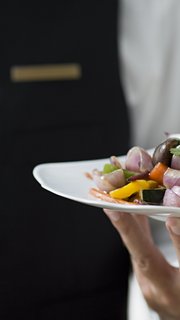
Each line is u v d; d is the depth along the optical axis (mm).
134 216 1528
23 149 2908
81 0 2883
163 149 1308
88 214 2982
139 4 3043
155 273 1562
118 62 2986
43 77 2891
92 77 2959
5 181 2906
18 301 2980
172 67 3107
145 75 3082
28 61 2867
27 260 2961
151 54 3076
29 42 2854
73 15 2889
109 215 1499
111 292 3074
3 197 2906
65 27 2887
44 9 2852
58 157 2959
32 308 3004
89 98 2965
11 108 2873
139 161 1325
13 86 2865
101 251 3025
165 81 3117
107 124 3006
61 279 3004
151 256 1554
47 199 2934
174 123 3170
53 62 2896
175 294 1566
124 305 3090
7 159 2895
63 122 2947
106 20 2936
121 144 3033
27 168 2924
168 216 1186
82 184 1348
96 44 2938
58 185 1324
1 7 2807
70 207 2959
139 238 1529
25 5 2826
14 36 2838
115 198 1263
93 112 2979
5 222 2920
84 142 2982
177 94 3131
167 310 1593
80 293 3039
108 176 1301
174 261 2254
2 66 2846
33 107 2895
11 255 2941
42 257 2969
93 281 3045
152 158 1330
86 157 2994
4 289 2961
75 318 3055
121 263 3053
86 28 2914
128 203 1233
